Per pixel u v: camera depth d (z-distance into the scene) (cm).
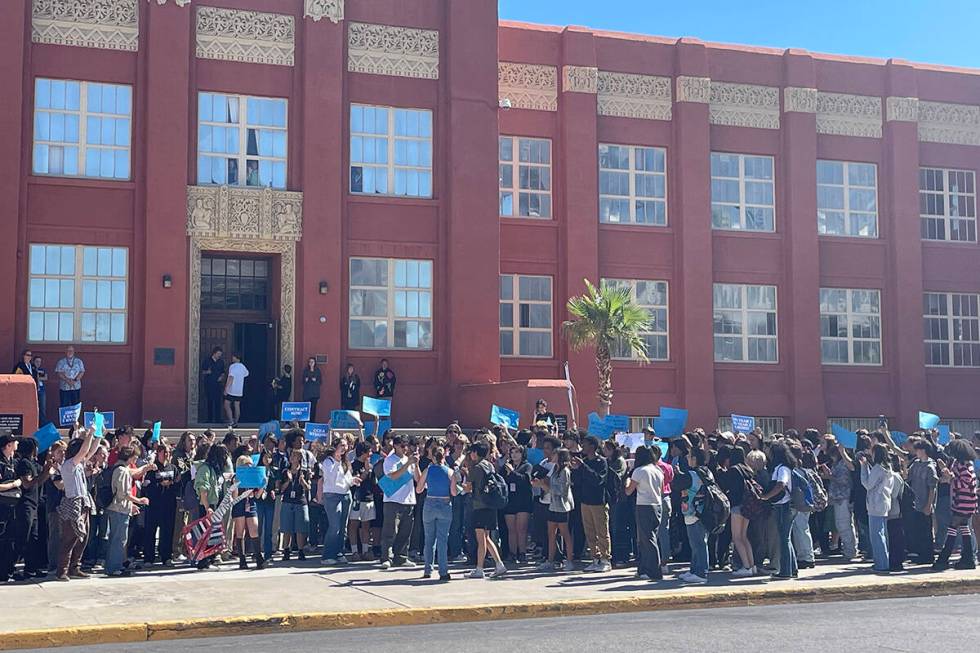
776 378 3366
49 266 2667
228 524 1723
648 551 1563
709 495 1530
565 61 3209
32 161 2677
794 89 3419
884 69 3547
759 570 1619
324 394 2798
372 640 1148
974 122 3641
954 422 3550
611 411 3188
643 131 3306
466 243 2947
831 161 3494
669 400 3247
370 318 2905
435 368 2936
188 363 2722
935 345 3550
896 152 3509
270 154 2853
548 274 3180
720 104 3388
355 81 2944
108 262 2711
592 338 2911
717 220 3369
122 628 1155
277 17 2875
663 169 3331
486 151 2992
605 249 3234
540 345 3162
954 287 3572
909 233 3500
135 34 2762
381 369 2827
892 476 1683
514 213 3175
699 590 1455
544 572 1650
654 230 3281
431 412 2920
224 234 2770
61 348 2647
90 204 2697
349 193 2909
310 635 1190
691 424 3216
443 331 2948
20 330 2620
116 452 1708
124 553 1620
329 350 2816
